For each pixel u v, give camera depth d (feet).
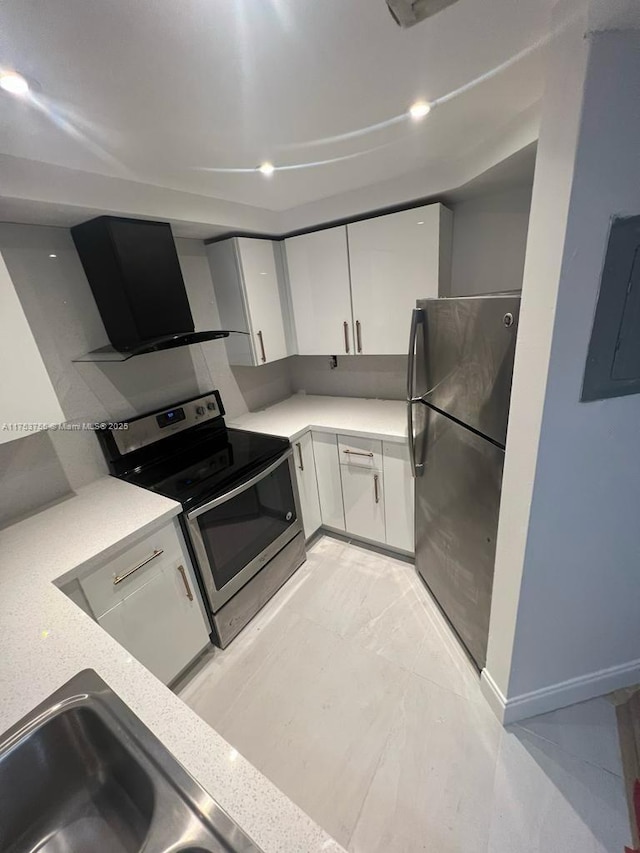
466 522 4.83
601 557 3.82
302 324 7.99
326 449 7.48
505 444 3.78
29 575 3.86
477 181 5.30
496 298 3.58
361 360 8.59
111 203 4.71
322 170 5.33
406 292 6.53
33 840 2.37
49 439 5.38
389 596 6.72
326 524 8.27
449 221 6.34
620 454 3.37
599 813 3.71
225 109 3.48
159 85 3.00
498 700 4.56
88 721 2.42
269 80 3.10
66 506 5.21
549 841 3.55
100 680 2.59
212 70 2.89
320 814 3.93
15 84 2.77
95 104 3.17
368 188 6.26
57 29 2.27
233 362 7.93
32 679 2.64
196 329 7.32
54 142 3.72
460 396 4.49
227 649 5.95
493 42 2.85
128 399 6.31
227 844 1.73
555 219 2.61
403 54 2.93
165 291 5.64
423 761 4.28
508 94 3.67
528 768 4.12
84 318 5.57
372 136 4.42
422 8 2.31
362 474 7.21
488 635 4.67
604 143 2.36
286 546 7.14
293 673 5.49
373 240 6.53
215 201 6.02
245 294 7.13
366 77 3.21
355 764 4.33
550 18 2.49
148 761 2.09
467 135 4.65
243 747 4.60
